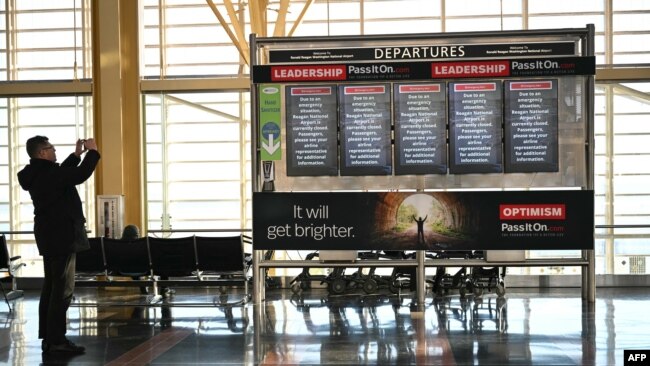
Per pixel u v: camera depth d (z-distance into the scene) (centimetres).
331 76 967
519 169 957
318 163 978
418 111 966
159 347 701
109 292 1272
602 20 1348
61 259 666
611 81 1310
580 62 947
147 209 1362
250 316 909
